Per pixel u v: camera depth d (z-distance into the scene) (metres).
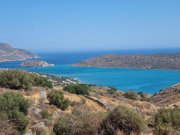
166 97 64.00
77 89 38.78
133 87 147.50
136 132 13.98
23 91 30.41
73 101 28.77
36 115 21.44
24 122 17.75
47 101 27.88
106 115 14.31
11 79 32.00
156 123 16.95
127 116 13.96
